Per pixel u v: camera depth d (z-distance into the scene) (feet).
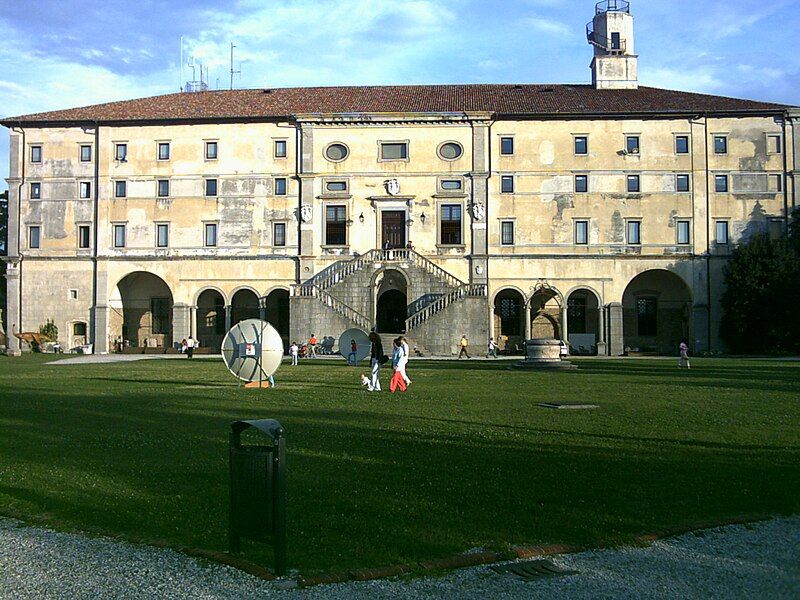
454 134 209.97
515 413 68.90
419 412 69.87
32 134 216.74
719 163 205.77
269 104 220.02
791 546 30.50
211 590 26.09
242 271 212.64
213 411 70.85
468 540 30.81
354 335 156.04
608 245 206.69
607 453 48.42
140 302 225.56
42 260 215.10
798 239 199.21
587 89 227.20
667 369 136.98
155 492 38.63
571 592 25.86
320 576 27.09
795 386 98.27
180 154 214.28
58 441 53.52
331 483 39.86
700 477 41.34
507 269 207.82
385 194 210.38
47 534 32.30
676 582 26.78
